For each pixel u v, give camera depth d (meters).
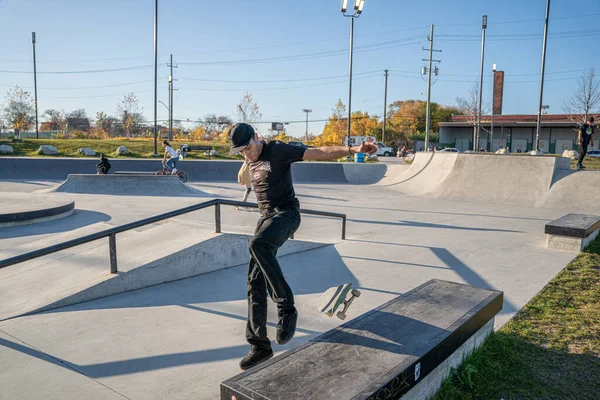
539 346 3.64
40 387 2.94
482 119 57.31
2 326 3.97
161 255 5.29
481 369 3.19
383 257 6.65
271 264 2.80
